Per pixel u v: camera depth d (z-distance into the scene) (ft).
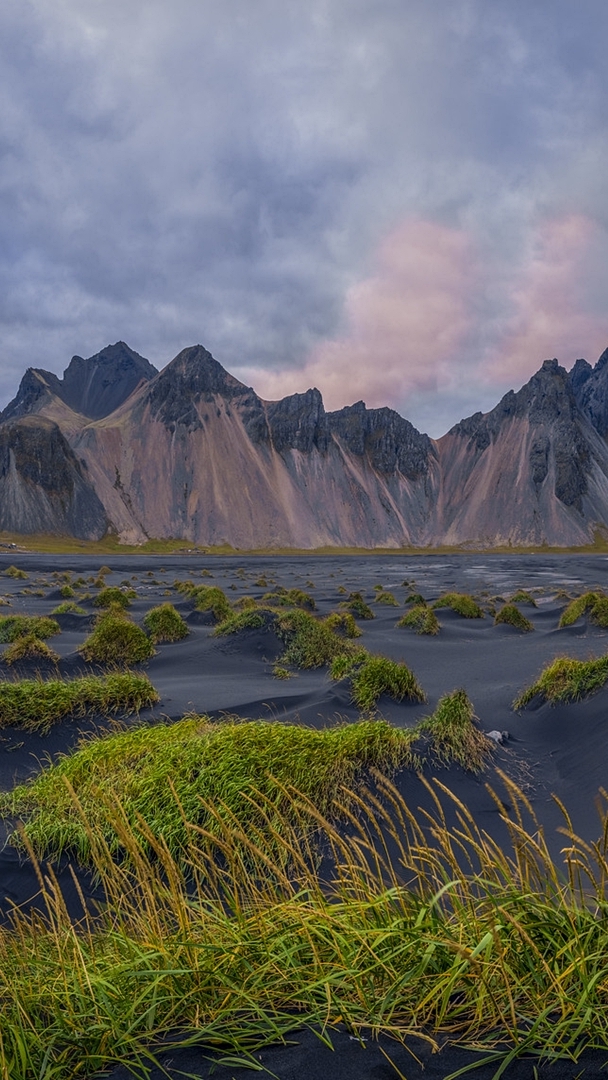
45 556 481.46
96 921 18.43
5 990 10.94
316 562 444.55
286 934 10.89
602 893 10.55
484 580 234.58
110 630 64.44
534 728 42.75
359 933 10.27
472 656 72.59
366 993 9.80
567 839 25.05
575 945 9.89
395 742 32.01
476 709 47.91
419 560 495.41
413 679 49.08
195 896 15.69
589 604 95.71
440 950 10.16
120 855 23.09
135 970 10.73
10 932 15.10
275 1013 9.71
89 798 26.48
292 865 22.45
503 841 25.46
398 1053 8.65
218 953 10.63
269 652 67.10
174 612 80.64
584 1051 8.36
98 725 40.37
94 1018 9.84
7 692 40.63
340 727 35.70
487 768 33.60
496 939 9.93
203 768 27.07
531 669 63.77
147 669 62.03
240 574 256.73
